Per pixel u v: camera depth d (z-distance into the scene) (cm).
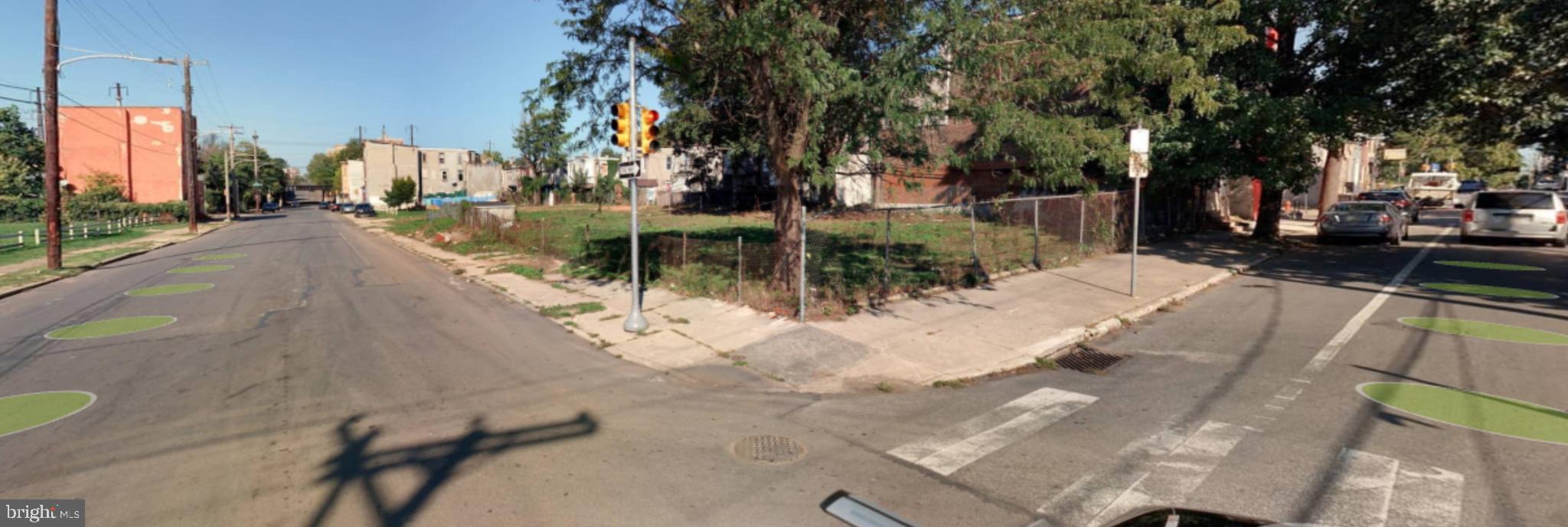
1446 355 757
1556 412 574
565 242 2231
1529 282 1245
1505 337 829
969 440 550
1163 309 1062
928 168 1308
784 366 784
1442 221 3019
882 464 503
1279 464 483
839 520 417
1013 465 497
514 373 771
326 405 650
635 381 743
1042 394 670
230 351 877
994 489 458
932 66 905
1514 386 645
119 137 5878
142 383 728
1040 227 1891
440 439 560
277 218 6725
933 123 977
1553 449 496
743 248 1523
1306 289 1214
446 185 10112
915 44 855
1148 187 1900
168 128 6025
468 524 415
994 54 880
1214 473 471
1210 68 1709
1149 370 745
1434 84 1609
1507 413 573
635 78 975
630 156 960
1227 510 416
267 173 10506
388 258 2181
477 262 1952
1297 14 1655
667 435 569
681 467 500
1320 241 2017
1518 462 475
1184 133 1709
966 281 1220
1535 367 704
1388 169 6131
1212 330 919
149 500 449
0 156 5172
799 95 938
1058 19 940
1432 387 649
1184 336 891
